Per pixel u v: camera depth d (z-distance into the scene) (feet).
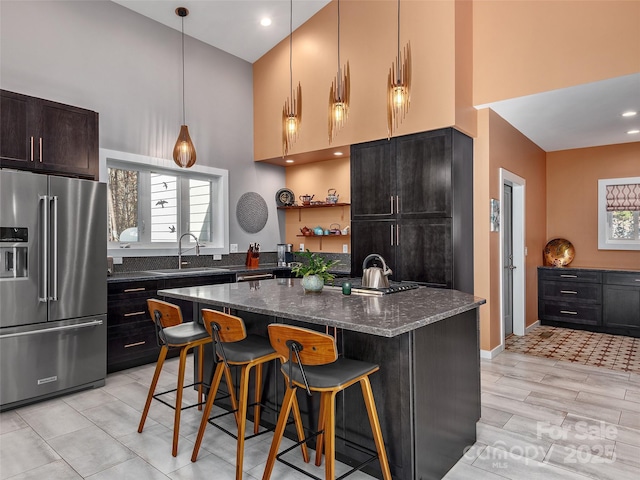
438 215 13.05
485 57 13.51
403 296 8.45
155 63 15.10
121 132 14.06
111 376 12.04
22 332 9.74
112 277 12.33
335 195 17.78
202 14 15.03
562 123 15.42
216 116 17.16
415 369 6.21
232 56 17.88
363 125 14.69
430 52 12.98
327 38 15.75
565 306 18.22
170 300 13.44
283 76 17.42
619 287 16.84
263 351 7.05
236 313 9.12
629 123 15.37
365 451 6.61
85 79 13.15
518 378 11.81
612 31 11.26
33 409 9.68
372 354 6.63
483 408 9.71
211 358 9.94
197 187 16.87
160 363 8.41
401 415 6.27
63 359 10.44
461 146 13.35
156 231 15.51
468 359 7.87
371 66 14.46
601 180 18.76
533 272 18.43
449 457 7.11
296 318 6.53
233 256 17.81
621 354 14.29
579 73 11.74
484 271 13.89
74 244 10.66
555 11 12.17
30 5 11.94
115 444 7.99
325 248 18.72
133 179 14.83
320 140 16.05
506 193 16.81
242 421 6.63
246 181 18.38
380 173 14.44
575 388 11.02
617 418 9.16
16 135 10.16
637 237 18.11
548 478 6.84
